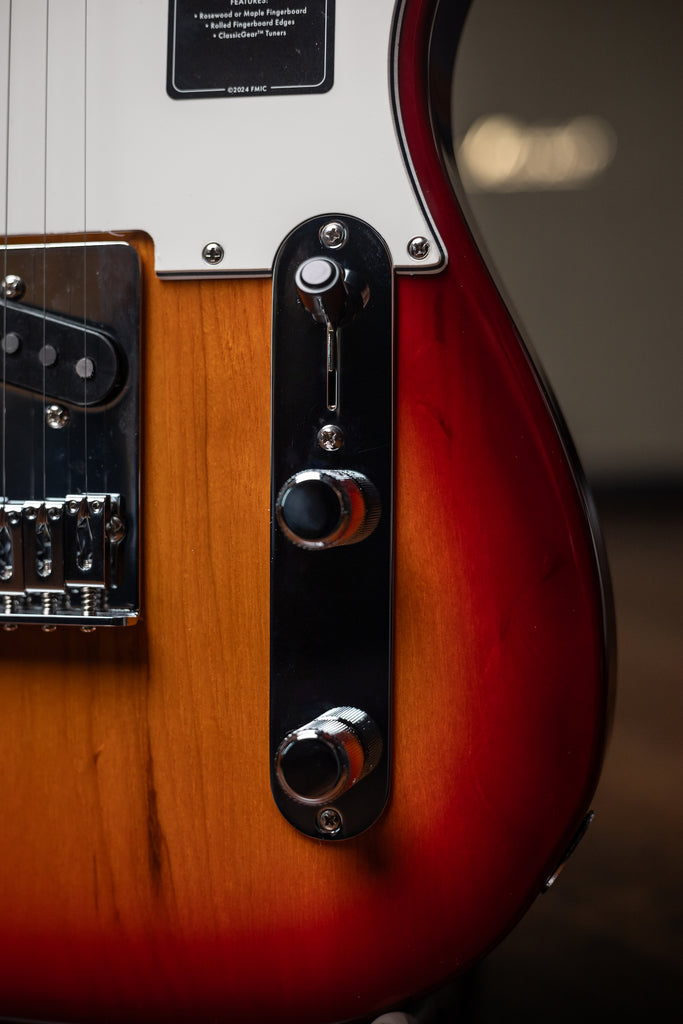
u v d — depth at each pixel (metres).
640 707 1.35
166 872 0.53
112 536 0.53
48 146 0.53
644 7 1.96
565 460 0.52
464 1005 0.65
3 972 0.54
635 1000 0.73
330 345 0.52
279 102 0.52
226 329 0.53
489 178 2.10
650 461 2.00
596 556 0.52
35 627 0.54
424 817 0.52
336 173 0.52
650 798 1.09
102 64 0.53
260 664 0.53
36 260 0.53
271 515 0.52
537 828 0.52
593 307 2.06
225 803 0.53
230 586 0.53
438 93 0.53
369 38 0.52
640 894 0.88
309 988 0.53
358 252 0.52
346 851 0.52
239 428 0.53
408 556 0.52
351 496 0.51
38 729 0.54
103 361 0.53
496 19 2.02
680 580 1.74
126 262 0.53
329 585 0.52
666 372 2.01
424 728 0.52
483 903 0.52
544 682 0.52
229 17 0.53
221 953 0.53
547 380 0.53
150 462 0.53
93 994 0.54
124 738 0.54
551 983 0.74
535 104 2.04
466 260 0.52
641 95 1.99
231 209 0.52
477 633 0.52
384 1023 0.53
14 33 0.53
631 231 2.04
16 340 0.53
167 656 0.53
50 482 0.53
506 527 0.52
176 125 0.53
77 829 0.54
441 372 0.52
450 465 0.52
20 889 0.54
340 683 0.52
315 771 0.50
